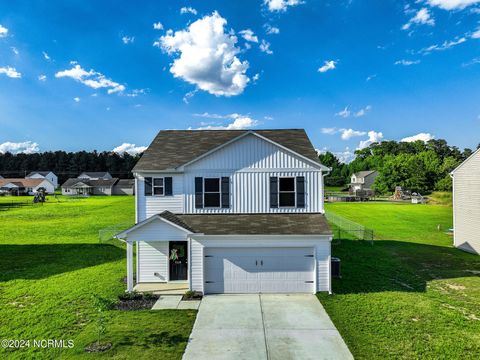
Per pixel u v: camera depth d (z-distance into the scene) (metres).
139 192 14.58
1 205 50.97
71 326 9.48
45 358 7.75
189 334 9.02
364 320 9.84
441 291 12.34
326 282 12.40
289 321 9.86
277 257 12.56
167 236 12.52
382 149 126.81
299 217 13.98
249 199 14.46
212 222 13.51
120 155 142.25
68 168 132.38
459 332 9.00
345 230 26.22
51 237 24.05
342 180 108.06
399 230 27.16
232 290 12.58
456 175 20.55
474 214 18.80
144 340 8.66
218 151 14.50
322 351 8.12
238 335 8.98
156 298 11.95
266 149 14.48
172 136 18.09
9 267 15.88
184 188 14.52
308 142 16.80
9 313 10.36
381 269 15.30
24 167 132.50
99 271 15.17
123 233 12.34
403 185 68.94
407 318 9.92
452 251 19.28
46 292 12.30
